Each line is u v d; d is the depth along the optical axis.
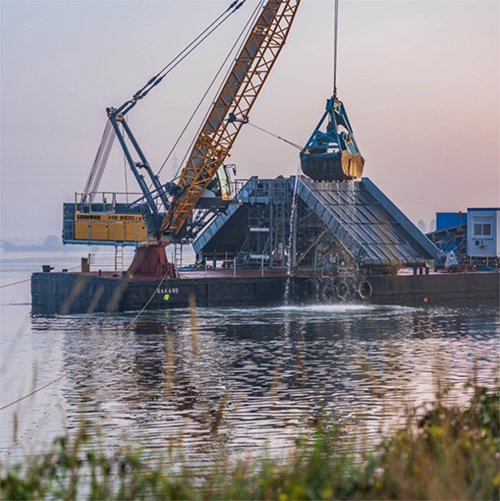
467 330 162.25
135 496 31.69
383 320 179.12
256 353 132.50
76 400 94.75
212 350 136.12
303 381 105.25
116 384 106.38
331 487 29.34
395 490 29.23
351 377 107.88
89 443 68.62
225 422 80.06
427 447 32.16
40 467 33.16
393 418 73.19
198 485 36.38
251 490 31.00
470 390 89.31
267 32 199.00
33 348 141.50
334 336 152.75
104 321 180.62
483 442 33.31
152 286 198.38
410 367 115.88
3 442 70.62
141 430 77.12
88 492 43.97
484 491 27.55
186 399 95.12
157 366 121.25
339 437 54.22
